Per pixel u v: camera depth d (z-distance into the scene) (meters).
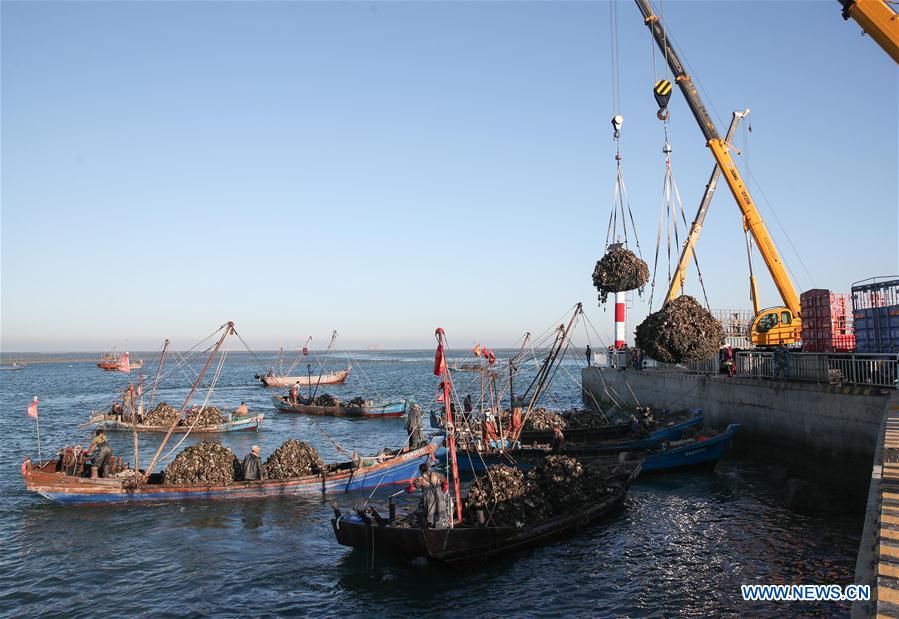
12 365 179.62
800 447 21.92
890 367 19.55
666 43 31.22
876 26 16.77
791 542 15.66
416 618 12.15
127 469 22.08
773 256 31.59
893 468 11.79
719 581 13.46
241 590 13.56
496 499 15.77
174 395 68.88
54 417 45.84
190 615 12.42
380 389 75.88
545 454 24.41
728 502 19.53
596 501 17.70
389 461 22.14
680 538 16.20
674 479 22.80
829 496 18.75
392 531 14.48
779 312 31.55
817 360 22.80
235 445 34.00
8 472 25.53
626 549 15.50
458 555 14.34
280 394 69.75
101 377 110.44
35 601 13.12
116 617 12.35
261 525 17.97
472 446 24.66
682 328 17.69
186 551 15.91
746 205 31.80
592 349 54.97
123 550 16.03
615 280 20.92
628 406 41.03
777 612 11.95
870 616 6.35
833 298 26.88
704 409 29.58
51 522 18.36
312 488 21.00
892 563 7.53
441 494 14.90
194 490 20.25
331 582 13.94
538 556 15.14
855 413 19.25
